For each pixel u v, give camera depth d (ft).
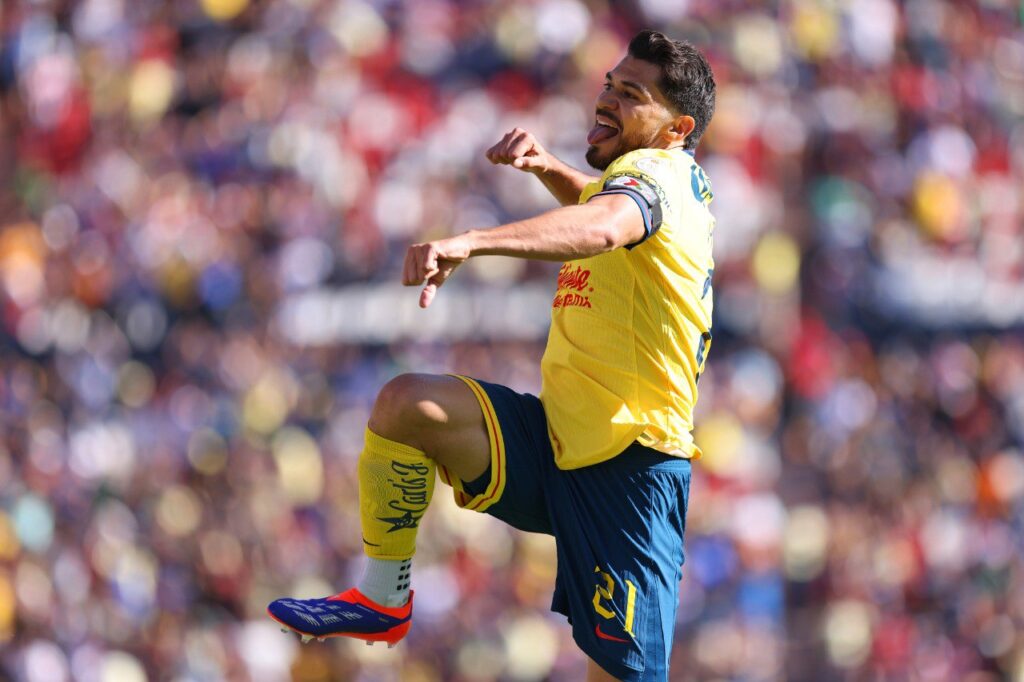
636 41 42.55
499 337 122.93
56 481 121.29
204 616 111.96
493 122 132.26
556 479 41.75
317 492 116.67
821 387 122.93
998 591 120.26
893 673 112.78
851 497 119.34
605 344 41.01
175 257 129.70
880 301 130.11
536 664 107.45
